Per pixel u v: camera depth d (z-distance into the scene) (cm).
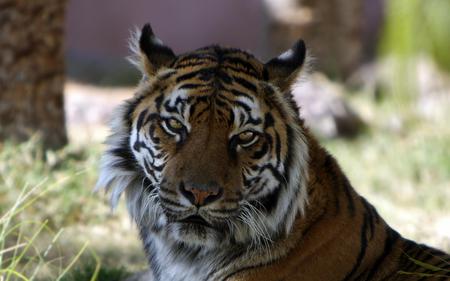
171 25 3734
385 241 832
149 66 799
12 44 1491
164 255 829
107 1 3653
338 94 2330
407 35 2538
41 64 1523
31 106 1516
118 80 3000
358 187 1658
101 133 2012
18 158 1385
